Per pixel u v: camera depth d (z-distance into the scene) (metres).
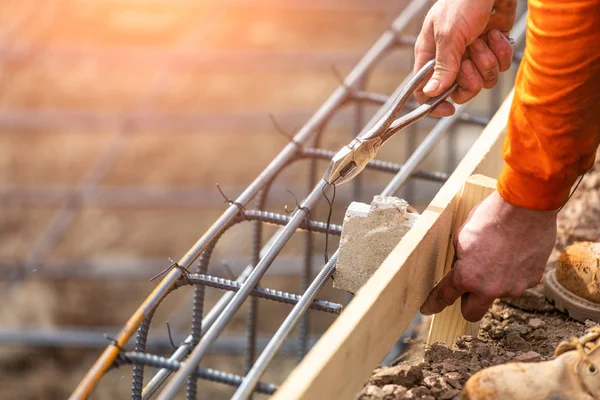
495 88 3.07
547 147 1.85
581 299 2.11
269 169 2.19
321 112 2.39
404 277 1.90
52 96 7.12
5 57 5.17
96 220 6.41
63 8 6.73
